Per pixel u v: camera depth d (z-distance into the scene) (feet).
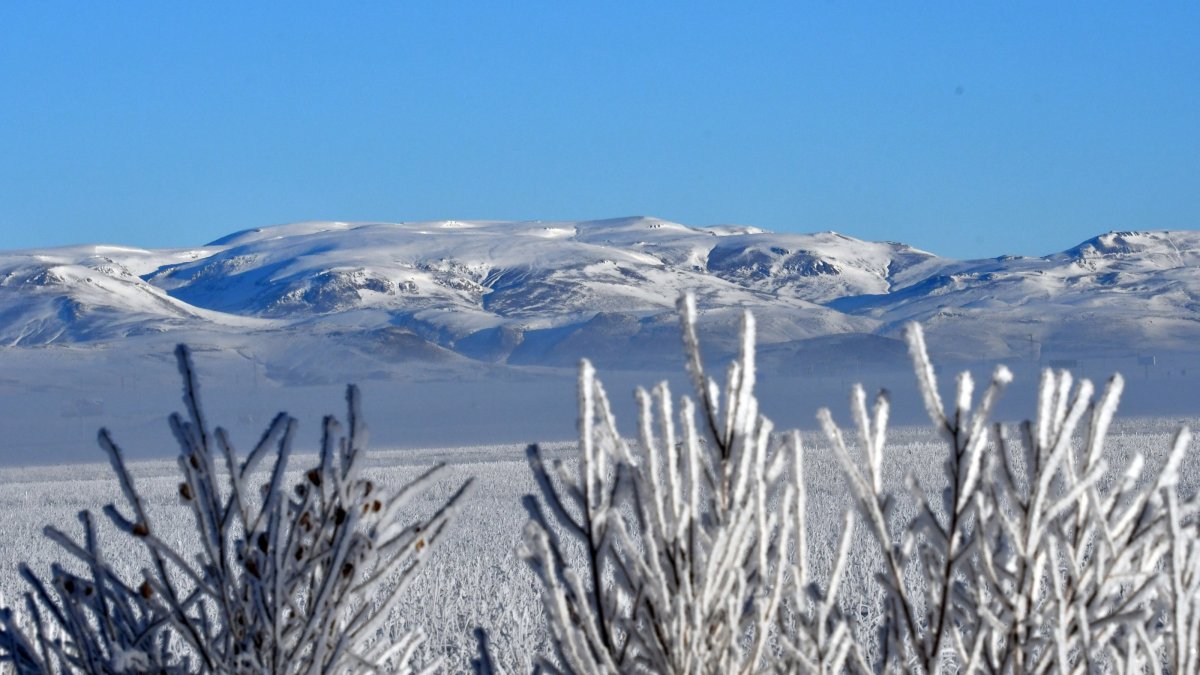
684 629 13.46
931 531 13.94
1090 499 13.85
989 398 13.73
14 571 72.84
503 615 47.21
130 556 75.05
